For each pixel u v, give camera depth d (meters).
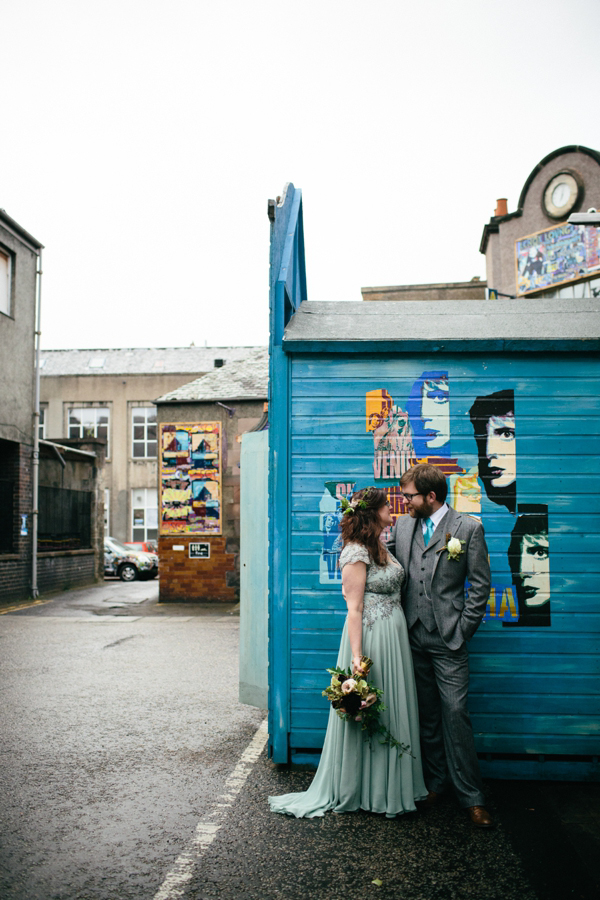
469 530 3.83
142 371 39.59
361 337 4.60
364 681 3.55
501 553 4.43
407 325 4.93
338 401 4.60
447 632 3.76
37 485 15.41
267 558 5.08
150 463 36.03
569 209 15.56
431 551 3.91
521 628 4.37
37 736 5.16
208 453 15.47
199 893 2.94
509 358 4.56
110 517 35.81
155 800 3.95
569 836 3.50
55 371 39.97
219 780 4.27
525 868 3.16
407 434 4.56
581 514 4.46
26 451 15.15
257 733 5.24
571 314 5.19
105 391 36.44
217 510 15.34
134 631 10.91
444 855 3.29
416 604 3.92
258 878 3.07
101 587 18.42
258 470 5.22
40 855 3.28
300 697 4.47
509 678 4.34
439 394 4.57
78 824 3.63
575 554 4.43
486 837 3.48
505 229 16.81
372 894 2.94
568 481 4.49
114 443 36.12
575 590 4.40
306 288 7.13
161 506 15.50
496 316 5.18
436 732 3.99
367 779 3.76
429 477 3.89
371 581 3.79
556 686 4.34
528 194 16.39
